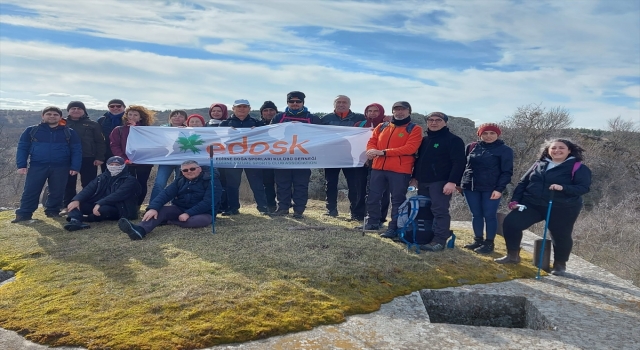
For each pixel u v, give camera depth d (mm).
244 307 3873
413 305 4238
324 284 4465
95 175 7824
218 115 8086
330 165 7191
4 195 16359
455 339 3592
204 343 3375
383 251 5547
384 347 3422
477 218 5961
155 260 5031
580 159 5113
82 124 7602
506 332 3742
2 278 4840
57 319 3658
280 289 4258
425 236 5863
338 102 7551
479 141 5906
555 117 19969
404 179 6023
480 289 4688
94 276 4551
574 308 4254
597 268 5535
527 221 5305
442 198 5711
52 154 7121
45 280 4480
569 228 5129
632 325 3904
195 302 3920
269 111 7738
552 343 3559
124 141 7465
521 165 18844
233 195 7496
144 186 7945
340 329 3699
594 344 3553
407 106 5973
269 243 5680
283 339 3502
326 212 8180
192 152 7273
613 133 26828
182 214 6379
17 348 3277
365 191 7340
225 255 5188
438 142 5680
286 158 7188
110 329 3500
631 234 11109
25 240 5898
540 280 5043
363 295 4336
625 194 19641
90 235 6121
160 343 3326
